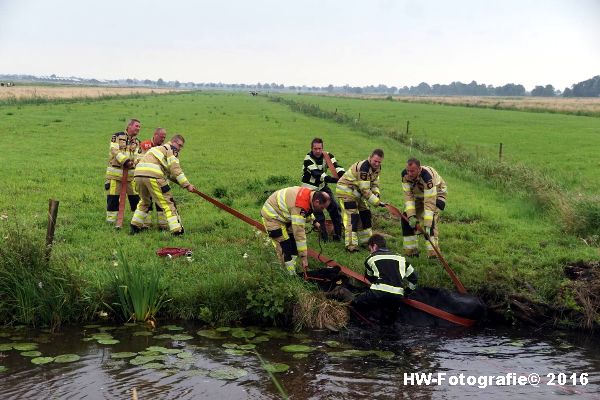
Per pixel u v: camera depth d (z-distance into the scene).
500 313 8.64
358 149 26.53
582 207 12.24
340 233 11.20
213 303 8.12
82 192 14.45
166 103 62.72
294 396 5.95
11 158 19.64
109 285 8.06
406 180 10.14
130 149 11.63
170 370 6.43
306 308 8.03
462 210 13.73
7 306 7.69
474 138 33.97
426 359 7.09
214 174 18.27
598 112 61.75
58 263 8.02
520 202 14.71
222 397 5.87
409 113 57.12
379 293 8.05
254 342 7.38
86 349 6.94
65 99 59.28
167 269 8.99
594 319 8.36
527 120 49.72
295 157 23.34
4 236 8.26
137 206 10.99
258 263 8.96
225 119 42.06
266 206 8.91
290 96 117.88
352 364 6.83
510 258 10.21
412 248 10.27
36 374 6.23
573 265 9.76
